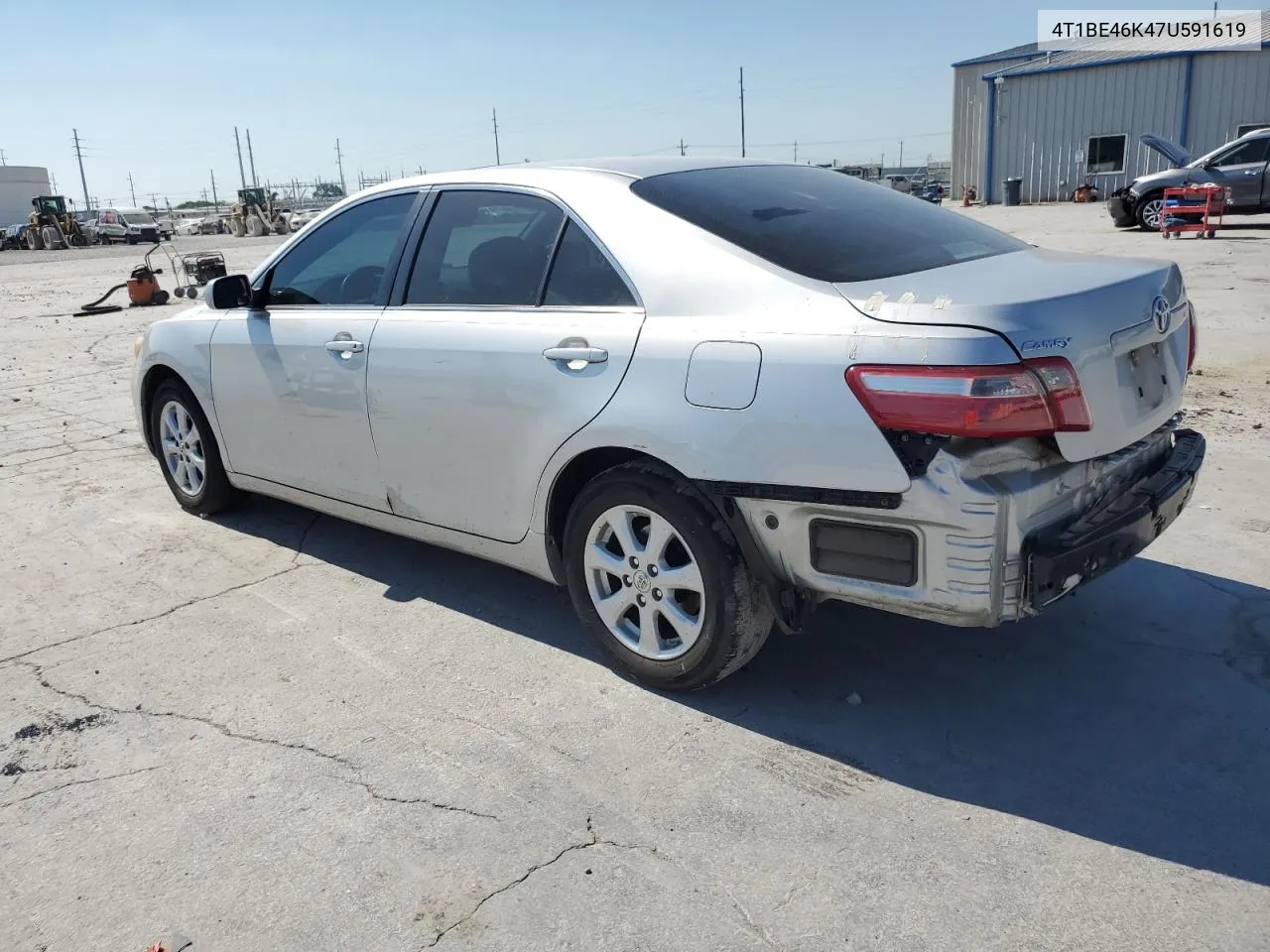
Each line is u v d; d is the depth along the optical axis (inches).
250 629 157.2
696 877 98.4
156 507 219.0
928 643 143.3
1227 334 342.0
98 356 442.0
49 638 156.7
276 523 205.5
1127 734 119.2
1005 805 107.3
